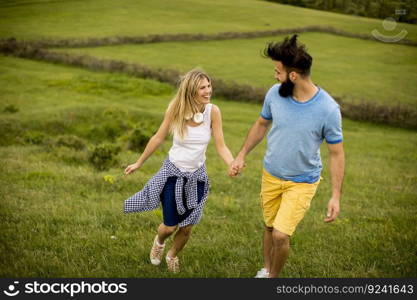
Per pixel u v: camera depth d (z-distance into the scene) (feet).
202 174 18.74
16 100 97.14
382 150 73.61
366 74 162.20
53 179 34.42
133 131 56.54
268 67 169.48
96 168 41.68
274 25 245.65
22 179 33.94
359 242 24.17
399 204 34.78
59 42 176.14
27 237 22.45
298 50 16.02
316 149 17.16
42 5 265.34
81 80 120.98
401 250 23.09
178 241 19.27
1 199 27.91
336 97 122.31
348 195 37.50
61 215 25.75
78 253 20.85
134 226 24.97
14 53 153.07
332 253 22.56
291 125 16.79
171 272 19.80
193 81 17.61
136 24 237.25
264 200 18.89
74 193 31.17
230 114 100.17
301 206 17.43
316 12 289.33
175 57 175.73
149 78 132.36
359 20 257.34
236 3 314.14
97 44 184.65
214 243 23.09
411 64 177.78
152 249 20.02
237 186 37.22
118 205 28.43
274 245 17.65
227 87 121.70
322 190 38.73
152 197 18.49
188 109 17.76
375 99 128.36
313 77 156.46
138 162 19.22
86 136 67.82
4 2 264.31
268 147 18.03
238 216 28.27
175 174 18.30
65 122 70.54
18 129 64.34
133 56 170.50
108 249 21.63
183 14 271.49
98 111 75.61
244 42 212.84
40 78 122.42
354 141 81.10
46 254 20.59
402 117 106.32
